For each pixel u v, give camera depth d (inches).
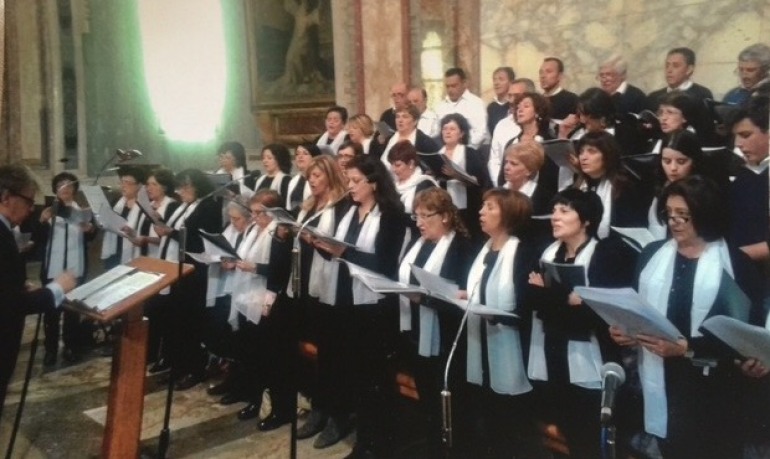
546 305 121.5
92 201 216.7
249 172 268.7
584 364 121.3
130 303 132.3
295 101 392.2
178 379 210.8
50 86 363.3
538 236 148.1
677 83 213.2
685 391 107.6
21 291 126.0
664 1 264.4
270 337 177.5
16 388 213.8
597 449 123.5
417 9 328.5
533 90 236.4
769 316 102.2
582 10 286.2
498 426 133.9
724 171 134.3
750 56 187.5
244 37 425.7
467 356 133.7
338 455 161.3
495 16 311.9
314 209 176.2
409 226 162.7
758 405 108.0
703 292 107.1
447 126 205.2
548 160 171.2
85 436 180.5
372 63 343.6
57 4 369.4
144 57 424.2
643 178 149.6
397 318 156.9
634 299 96.2
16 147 359.6
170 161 442.0
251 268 177.8
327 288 162.1
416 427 165.2
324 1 373.7
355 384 159.6
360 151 201.6
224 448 168.9
